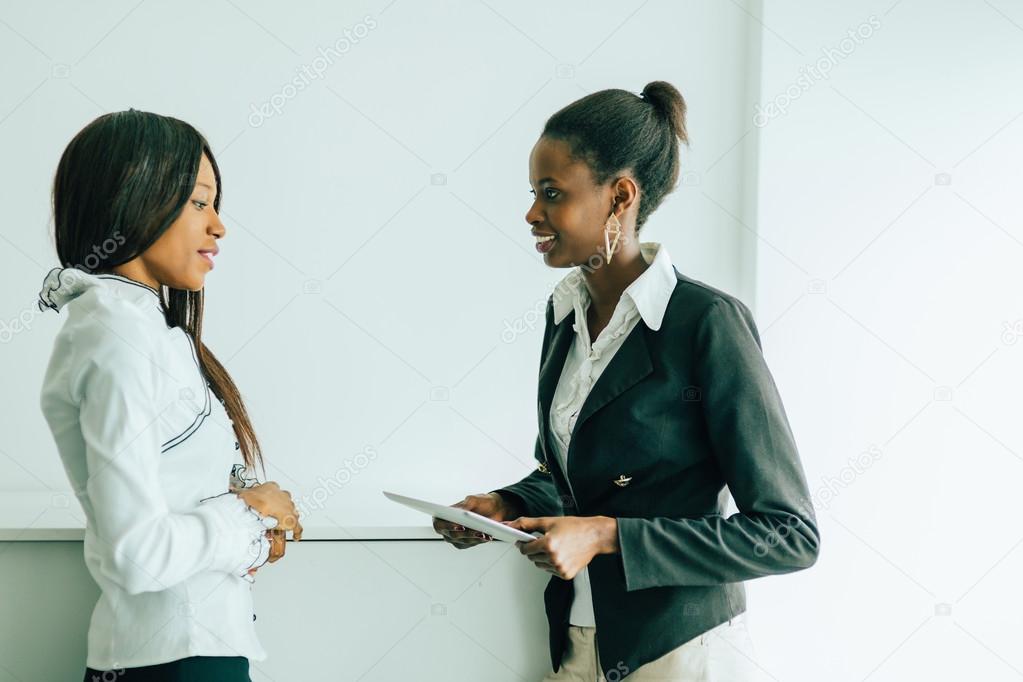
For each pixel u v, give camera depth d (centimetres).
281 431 281
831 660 262
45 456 271
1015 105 257
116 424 119
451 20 277
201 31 271
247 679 132
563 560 122
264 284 278
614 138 131
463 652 164
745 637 135
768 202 262
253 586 160
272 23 273
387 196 279
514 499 156
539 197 136
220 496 132
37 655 157
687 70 280
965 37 257
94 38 268
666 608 130
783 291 263
